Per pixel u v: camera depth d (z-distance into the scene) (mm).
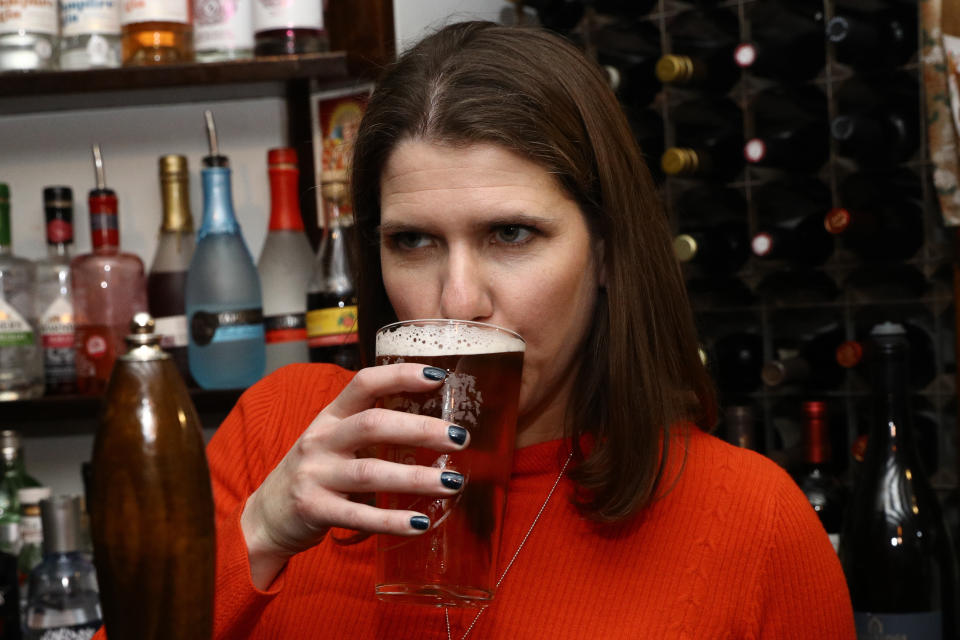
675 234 1526
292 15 1453
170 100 1641
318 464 658
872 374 1250
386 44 1517
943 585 1238
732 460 935
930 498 1243
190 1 1484
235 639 711
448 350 645
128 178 1688
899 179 1354
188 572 517
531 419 915
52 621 1257
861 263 1366
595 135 823
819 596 904
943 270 1299
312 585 907
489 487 651
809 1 1446
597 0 1524
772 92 1444
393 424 628
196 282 1462
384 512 633
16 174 1690
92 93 1508
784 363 1370
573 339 837
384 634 878
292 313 1520
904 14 1351
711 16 1498
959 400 1244
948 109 1206
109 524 509
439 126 754
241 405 1040
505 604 876
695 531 888
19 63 1442
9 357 1487
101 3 1463
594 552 885
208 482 531
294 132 1630
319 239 1642
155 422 510
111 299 1522
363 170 878
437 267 798
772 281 1438
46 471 1678
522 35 838
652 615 859
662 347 911
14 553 1462
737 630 875
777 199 1452
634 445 865
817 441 1288
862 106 1379
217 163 1483
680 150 1419
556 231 784
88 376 1517
